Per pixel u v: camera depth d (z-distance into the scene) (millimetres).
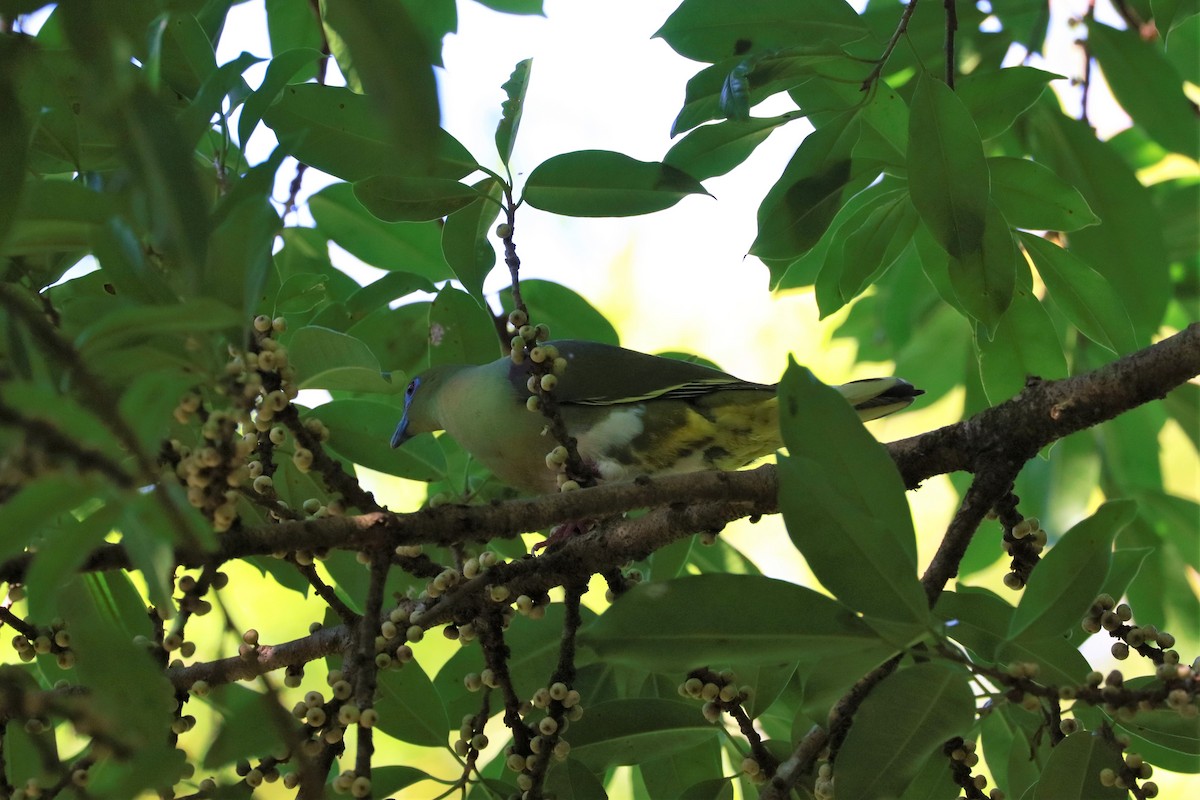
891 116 6539
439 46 6660
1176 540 8531
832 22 6828
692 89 6656
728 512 5855
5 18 3881
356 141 6117
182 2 5957
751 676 5852
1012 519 5898
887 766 4336
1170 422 11609
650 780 6523
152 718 4078
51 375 4492
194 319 3566
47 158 5699
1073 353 8711
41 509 3369
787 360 4465
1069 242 7816
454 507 5074
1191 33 9070
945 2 6832
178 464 4371
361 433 7184
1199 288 9156
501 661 5598
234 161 6504
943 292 7355
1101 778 4824
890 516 4363
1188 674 4391
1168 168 10109
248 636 5520
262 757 5156
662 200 6262
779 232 6832
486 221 6500
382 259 8477
